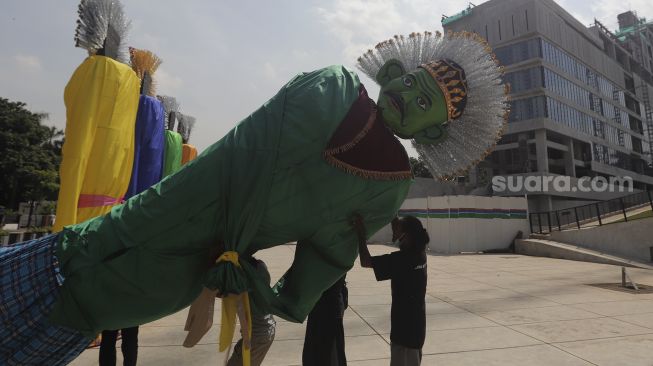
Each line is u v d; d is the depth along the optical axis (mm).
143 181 4680
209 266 2117
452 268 12336
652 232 14562
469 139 2465
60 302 2012
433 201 18609
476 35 2537
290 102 2168
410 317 3186
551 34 45125
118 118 3980
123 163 4074
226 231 2012
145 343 4832
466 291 8477
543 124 41500
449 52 2523
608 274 11250
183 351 4582
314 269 2311
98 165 3828
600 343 5027
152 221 2018
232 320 1993
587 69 52062
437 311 6688
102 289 2004
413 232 3322
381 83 2621
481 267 12648
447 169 2570
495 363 4359
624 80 63344
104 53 4172
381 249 18188
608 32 62750
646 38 78438
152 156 4773
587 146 49156
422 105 2332
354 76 2436
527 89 43250
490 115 2432
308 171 2074
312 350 2777
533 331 5535
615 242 15273
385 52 2648
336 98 2195
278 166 2061
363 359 4438
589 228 16109
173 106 7770
